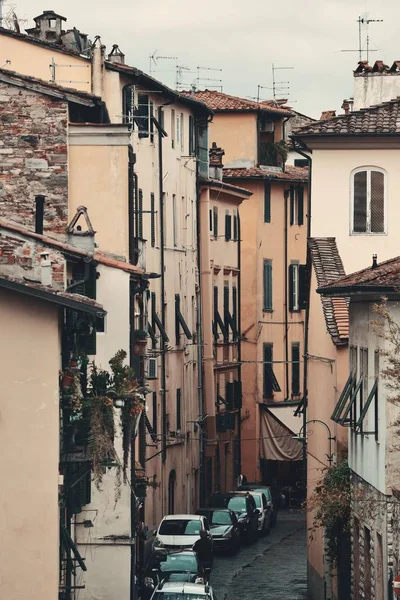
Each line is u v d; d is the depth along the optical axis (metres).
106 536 39.03
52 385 30.22
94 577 39.00
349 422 43.69
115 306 39.91
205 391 77.31
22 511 30.23
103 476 38.84
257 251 90.94
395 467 37.62
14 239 33.47
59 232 41.31
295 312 95.31
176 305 70.06
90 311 29.97
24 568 30.27
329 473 45.44
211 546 56.53
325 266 51.56
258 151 93.50
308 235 54.34
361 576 41.53
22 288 29.83
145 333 43.88
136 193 57.09
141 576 47.59
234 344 85.69
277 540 69.69
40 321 30.16
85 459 32.22
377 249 53.41
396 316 37.91
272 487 87.44
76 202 41.78
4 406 30.20
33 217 41.41
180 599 39.66
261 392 89.62
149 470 62.34
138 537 47.44
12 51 50.59
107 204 41.78
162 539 56.03
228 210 85.50
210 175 82.88
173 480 68.06
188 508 71.25
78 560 33.88
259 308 90.88
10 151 41.41
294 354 94.94
